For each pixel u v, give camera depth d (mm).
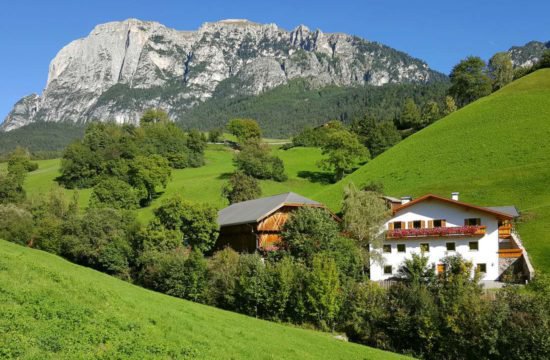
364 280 51781
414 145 121688
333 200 102312
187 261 52594
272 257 55656
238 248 67688
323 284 44188
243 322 34469
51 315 21047
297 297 45594
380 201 64562
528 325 35812
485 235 60406
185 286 51594
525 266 56781
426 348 39344
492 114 125438
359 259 54312
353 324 43156
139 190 115938
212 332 27719
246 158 139875
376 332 42031
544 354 35062
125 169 136125
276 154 179375
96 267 68875
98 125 198000
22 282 23844
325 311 44344
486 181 88688
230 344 26266
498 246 60562
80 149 146000
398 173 107062
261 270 48250
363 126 186625
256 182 114438
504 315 37062
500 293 39812
